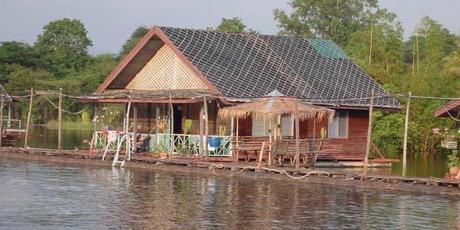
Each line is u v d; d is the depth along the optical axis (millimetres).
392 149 48625
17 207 21406
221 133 35875
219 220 19531
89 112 79375
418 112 48500
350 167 36000
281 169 28422
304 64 39969
